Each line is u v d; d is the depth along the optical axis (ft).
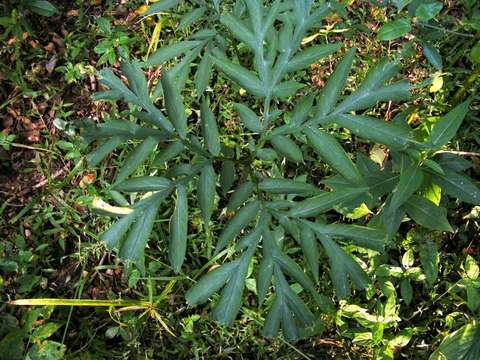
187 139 2.74
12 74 3.99
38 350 3.19
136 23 4.25
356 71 4.15
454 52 4.16
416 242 3.70
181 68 3.31
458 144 3.93
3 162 3.90
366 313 3.44
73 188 3.86
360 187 2.65
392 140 2.67
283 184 2.74
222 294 2.67
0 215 3.76
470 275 3.45
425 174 3.26
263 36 2.78
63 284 3.70
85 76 4.13
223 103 4.06
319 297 2.69
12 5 4.15
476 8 4.21
